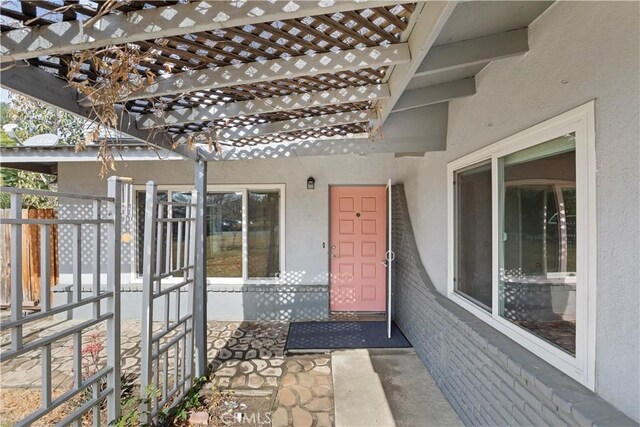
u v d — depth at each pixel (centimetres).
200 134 301
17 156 418
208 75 184
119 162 533
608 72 141
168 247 289
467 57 197
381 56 171
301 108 235
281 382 333
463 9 166
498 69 230
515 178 220
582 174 158
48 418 275
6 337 442
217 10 125
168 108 247
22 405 297
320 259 544
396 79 201
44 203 921
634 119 129
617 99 137
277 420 274
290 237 544
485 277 262
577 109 159
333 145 347
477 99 261
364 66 173
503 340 221
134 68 165
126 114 241
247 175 544
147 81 184
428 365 353
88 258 545
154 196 258
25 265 568
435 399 300
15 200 162
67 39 132
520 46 196
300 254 544
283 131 292
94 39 131
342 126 311
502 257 236
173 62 176
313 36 161
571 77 163
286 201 543
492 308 246
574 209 166
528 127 197
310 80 209
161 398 285
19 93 164
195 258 321
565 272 174
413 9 151
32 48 133
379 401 298
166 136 292
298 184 542
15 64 146
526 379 179
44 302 176
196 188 346
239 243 550
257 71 180
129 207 535
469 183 291
